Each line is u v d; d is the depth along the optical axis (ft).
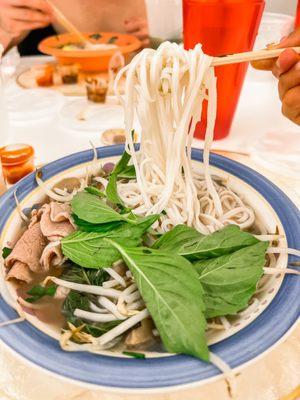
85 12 2.59
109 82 1.75
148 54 0.94
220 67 1.20
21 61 2.08
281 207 0.98
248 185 1.09
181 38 1.88
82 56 1.79
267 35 1.67
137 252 0.78
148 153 1.06
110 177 1.00
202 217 1.04
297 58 0.98
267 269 0.80
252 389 0.60
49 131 1.50
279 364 0.63
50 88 1.81
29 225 0.98
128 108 0.98
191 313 0.66
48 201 1.06
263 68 1.12
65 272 0.89
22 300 0.79
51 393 0.59
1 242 0.91
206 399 0.58
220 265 0.77
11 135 1.47
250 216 1.02
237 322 0.72
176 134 0.99
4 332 0.66
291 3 2.40
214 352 0.63
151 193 1.05
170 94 0.97
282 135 1.44
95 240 0.84
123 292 0.84
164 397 0.58
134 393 0.58
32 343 0.65
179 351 0.63
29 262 0.88
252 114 1.60
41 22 2.29
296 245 0.85
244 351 0.63
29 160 1.20
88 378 0.59
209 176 1.06
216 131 1.38
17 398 0.59
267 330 0.66
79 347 0.67
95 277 0.87
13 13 2.20
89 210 0.88
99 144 1.42
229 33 1.11
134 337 0.73
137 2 2.58
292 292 0.73
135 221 0.85
